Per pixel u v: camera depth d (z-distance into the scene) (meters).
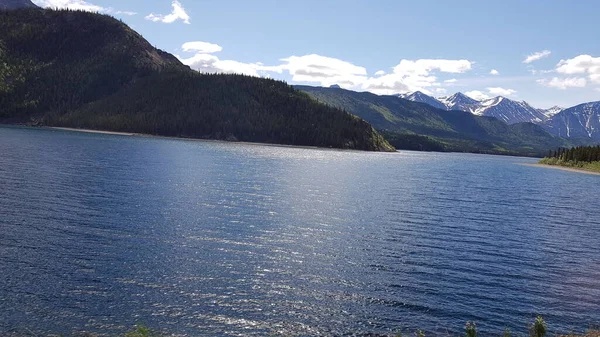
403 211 66.50
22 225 43.69
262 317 26.86
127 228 45.12
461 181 129.12
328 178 113.12
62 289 29.05
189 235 43.94
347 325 26.61
